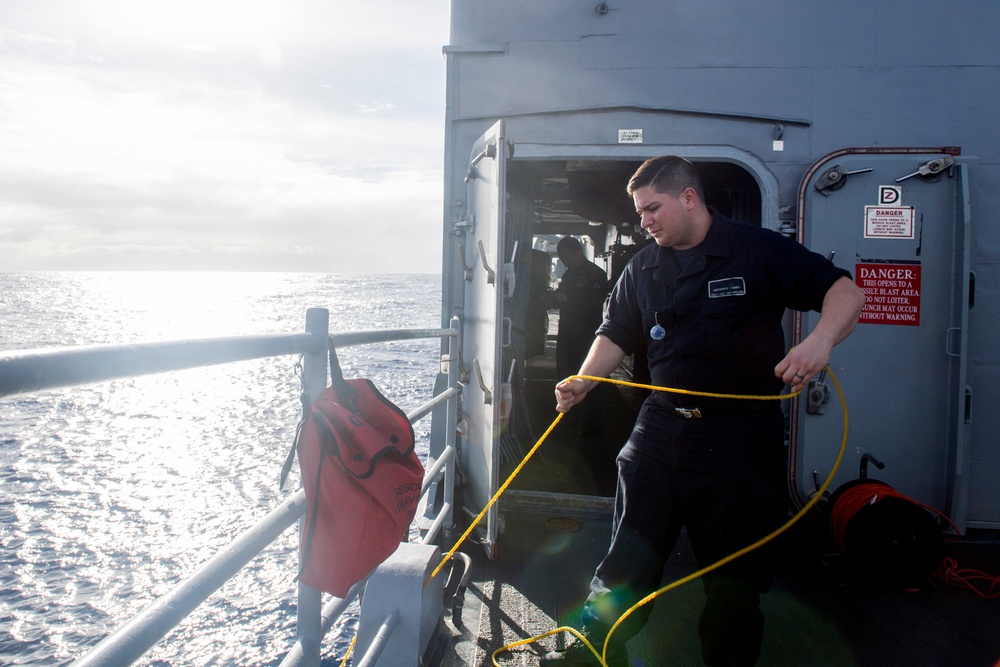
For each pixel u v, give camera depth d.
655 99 4.50
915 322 4.31
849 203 4.31
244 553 1.52
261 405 49.03
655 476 2.41
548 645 3.04
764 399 2.22
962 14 4.39
